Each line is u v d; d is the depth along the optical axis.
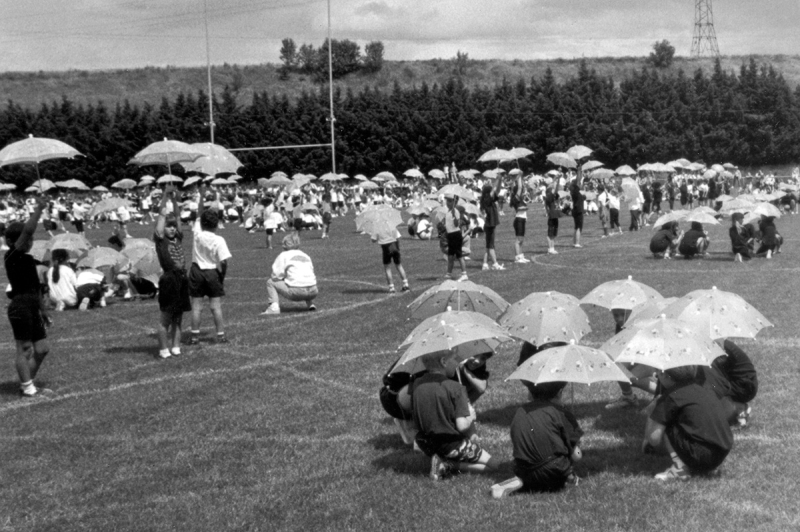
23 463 9.01
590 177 60.00
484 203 23.58
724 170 67.44
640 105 93.56
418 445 8.16
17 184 82.44
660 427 7.69
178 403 11.09
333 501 7.58
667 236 25.11
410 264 26.42
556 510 7.05
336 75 132.12
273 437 9.52
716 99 94.12
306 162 89.44
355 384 11.66
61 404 11.34
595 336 13.76
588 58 136.38
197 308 14.84
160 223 13.86
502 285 20.25
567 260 25.47
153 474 8.52
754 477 7.61
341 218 56.91
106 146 86.94
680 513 6.84
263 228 45.66
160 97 119.00
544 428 7.44
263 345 14.53
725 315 8.63
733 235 24.16
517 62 137.25
